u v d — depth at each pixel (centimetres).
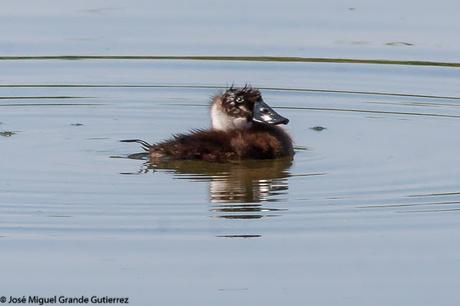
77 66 1939
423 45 2016
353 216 1296
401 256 1204
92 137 1609
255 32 2081
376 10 2188
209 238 1242
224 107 1580
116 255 1205
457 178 1419
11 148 1545
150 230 1259
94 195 1357
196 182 1409
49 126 1656
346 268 1180
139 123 1686
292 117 1722
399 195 1358
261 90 1841
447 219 1285
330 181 1411
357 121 1700
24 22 2128
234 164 1491
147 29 2097
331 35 2066
